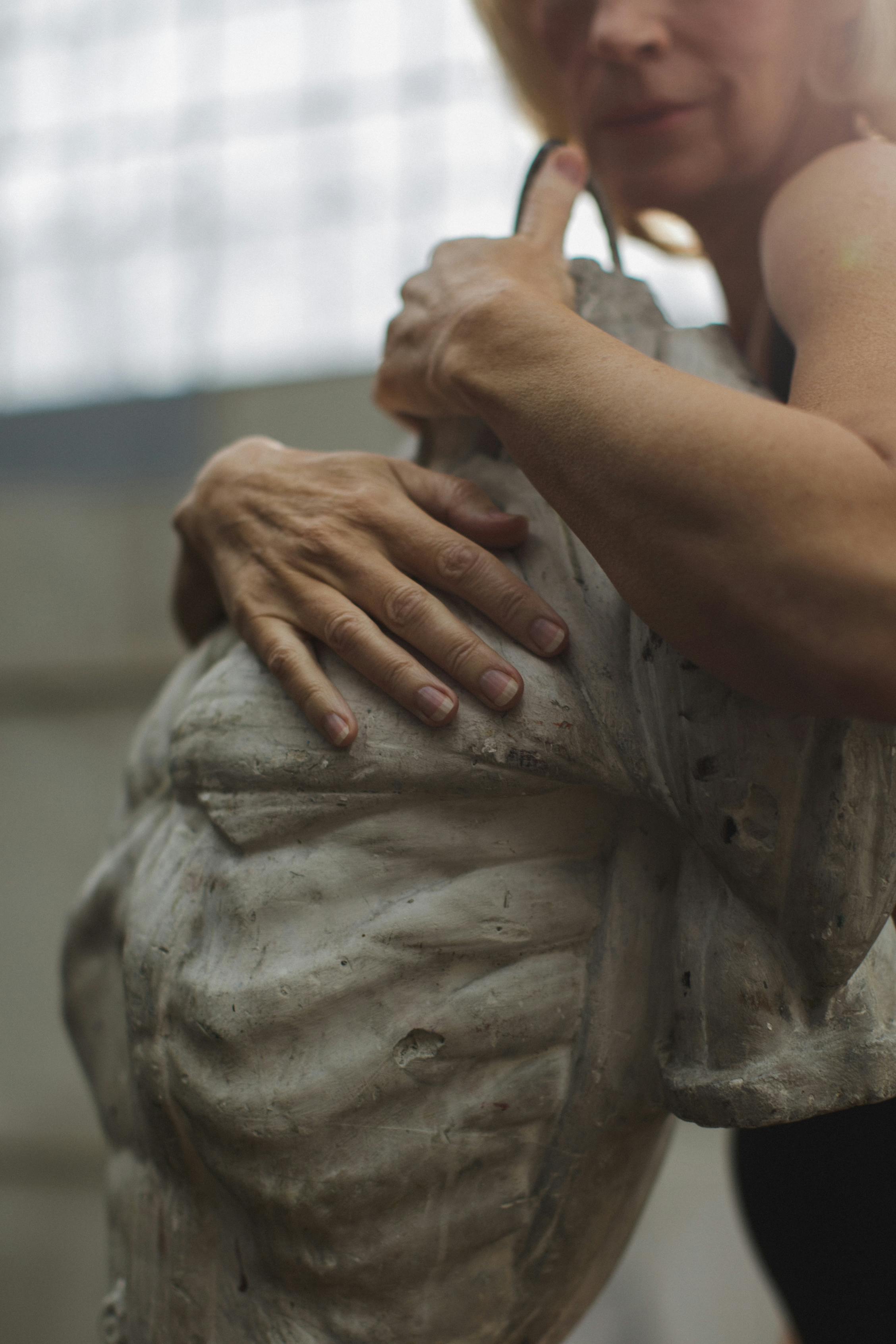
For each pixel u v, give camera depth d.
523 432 0.52
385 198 3.27
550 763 0.57
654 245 1.06
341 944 0.58
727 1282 2.32
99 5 3.52
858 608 0.44
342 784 0.58
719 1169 2.42
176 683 0.77
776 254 0.59
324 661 0.61
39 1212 2.78
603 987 0.60
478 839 0.59
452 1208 0.60
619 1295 2.32
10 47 3.58
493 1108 0.59
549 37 0.77
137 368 3.31
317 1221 0.58
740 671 0.48
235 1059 0.58
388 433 2.94
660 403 0.47
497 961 0.59
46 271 3.41
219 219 3.36
